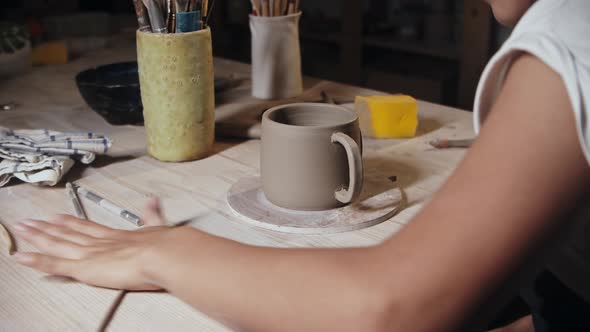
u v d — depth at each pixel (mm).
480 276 500
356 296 521
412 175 1028
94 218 898
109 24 2057
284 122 937
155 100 1058
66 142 1052
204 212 915
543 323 843
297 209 896
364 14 2953
